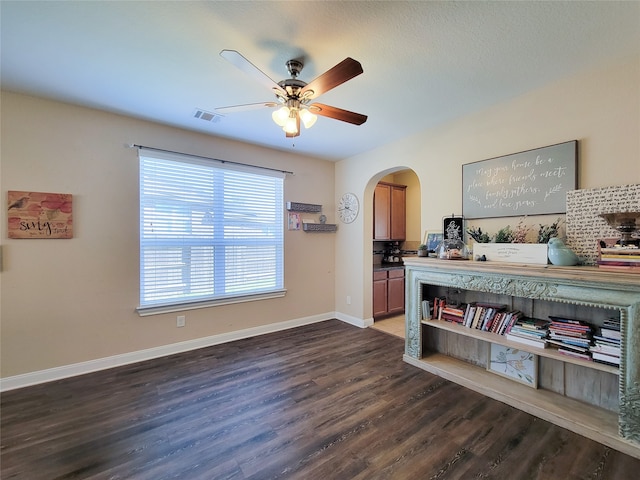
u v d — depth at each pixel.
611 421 1.90
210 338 3.48
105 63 2.06
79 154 2.73
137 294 3.03
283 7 1.56
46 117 2.59
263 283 3.92
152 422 2.04
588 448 1.77
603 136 2.08
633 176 1.96
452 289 3.00
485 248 2.51
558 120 2.29
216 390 2.46
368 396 2.36
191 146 3.33
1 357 2.43
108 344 2.88
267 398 2.33
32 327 2.54
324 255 4.54
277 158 4.02
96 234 2.81
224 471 1.61
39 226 2.56
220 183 3.56
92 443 1.82
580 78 2.18
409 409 2.18
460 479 1.55
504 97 2.55
